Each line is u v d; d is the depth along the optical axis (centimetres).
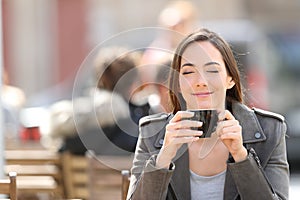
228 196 525
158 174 509
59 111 874
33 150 912
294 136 1881
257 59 1848
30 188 844
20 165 860
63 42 2403
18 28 2369
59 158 859
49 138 910
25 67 2367
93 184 763
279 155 536
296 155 1875
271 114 540
